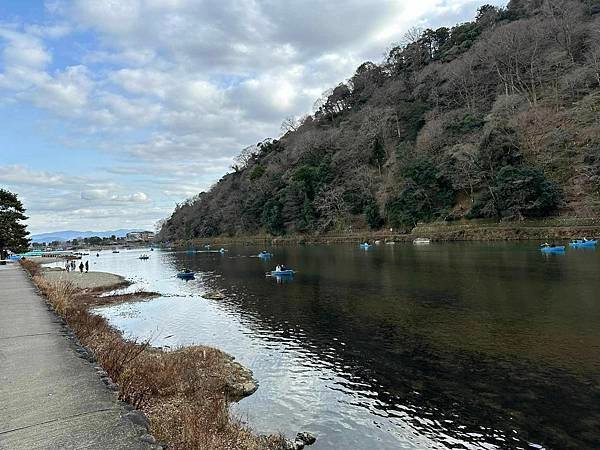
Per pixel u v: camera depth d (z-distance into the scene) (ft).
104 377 28.63
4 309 56.95
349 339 58.54
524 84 280.72
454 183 228.63
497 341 52.16
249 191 420.36
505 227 193.47
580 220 171.01
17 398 24.40
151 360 41.45
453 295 81.71
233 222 432.25
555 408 34.60
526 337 52.75
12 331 42.78
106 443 18.85
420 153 261.65
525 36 285.64
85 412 22.44
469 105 294.66
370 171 306.76
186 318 80.94
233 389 40.63
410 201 247.70
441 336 56.08
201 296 108.06
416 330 59.93
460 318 64.18
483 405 36.01
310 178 336.49
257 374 46.42
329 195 308.60
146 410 26.00
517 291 80.18
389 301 81.25
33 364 31.17
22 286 86.28
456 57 359.66
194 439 22.16
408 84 390.21
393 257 162.50
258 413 36.37
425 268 122.93
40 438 19.27
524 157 212.02
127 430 20.31
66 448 18.30
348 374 45.47
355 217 300.40
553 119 224.94
